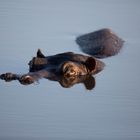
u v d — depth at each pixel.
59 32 79.31
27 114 51.06
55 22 84.75
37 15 88.25
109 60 67.69
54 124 49.25
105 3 97.44
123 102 54.56
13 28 80.19
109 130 48.47
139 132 48.16
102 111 52.34
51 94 55.69
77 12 91.19
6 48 70.31
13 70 61.88
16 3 95.12
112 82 59.84
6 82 58.19
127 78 61.12
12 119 49.94
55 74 60.31
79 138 46.66
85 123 49.72
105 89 57.78
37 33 78.12
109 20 87.12
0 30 79.00
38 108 52.44
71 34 78.62
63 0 99.06
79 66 61.69
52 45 72.75
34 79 58.44
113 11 92.31
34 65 62.41
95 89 57.56
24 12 89.75
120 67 64.88
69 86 58.03
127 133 48.03
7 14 87.81
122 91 57.25
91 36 75.19
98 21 86.38
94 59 62.16
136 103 54.38
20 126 48.56
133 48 73.06
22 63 64.38
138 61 67.25
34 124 49.09
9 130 47.72
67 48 71.69
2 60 65.44
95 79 60.56
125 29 82.50
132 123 50.00
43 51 69.81
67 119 50.38
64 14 89.62
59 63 62.50
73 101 54.41
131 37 78.56
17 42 73.19
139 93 56.84
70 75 60.53
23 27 80.94
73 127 48.81
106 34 74.94
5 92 55.78
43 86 57.38
